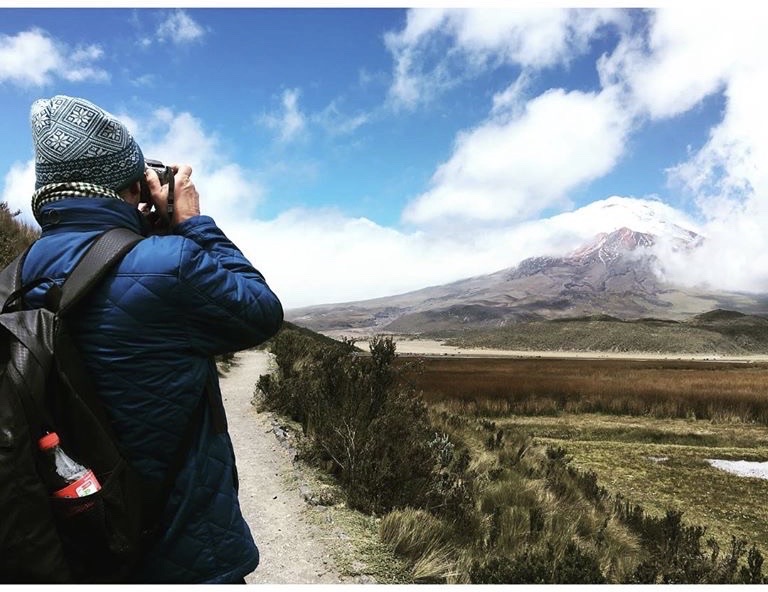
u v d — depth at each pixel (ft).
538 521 18.53
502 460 32.19
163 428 4.37
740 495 38.34
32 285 4.18
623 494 37.65
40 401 3.72
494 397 95.14
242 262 5.18
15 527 3.61
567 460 44.52
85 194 4.56
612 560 18.35
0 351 3.85
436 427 33.37
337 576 12.59
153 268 4.30
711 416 84.48
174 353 4.41
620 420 81.76
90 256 4.31
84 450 4.00
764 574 23.03
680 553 19.20
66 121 4.52
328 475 19.92
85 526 3.96
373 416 23.44
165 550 4.40
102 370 4.22
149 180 5.23
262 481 19.06
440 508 17.38
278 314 5.12
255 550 5.00
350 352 33.73
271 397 32.09
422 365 27.55
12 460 3.58
